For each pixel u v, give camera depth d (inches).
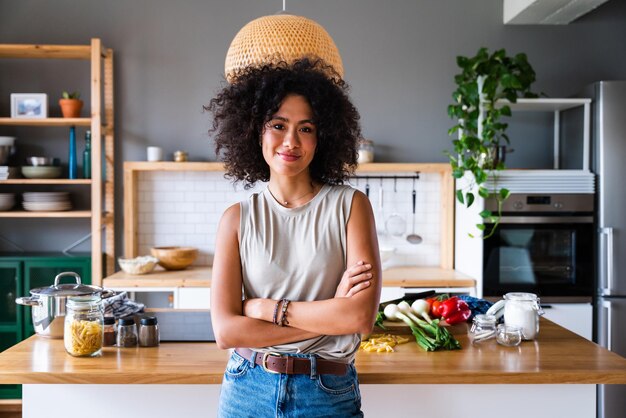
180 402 92.7
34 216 176.4
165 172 191.5
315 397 67.0
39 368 86.0
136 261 176.9
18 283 175.3
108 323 98.7
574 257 167.6
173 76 190.7
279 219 69.9
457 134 193.6
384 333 106.0
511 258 167.5
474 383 86.4
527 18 187.8
